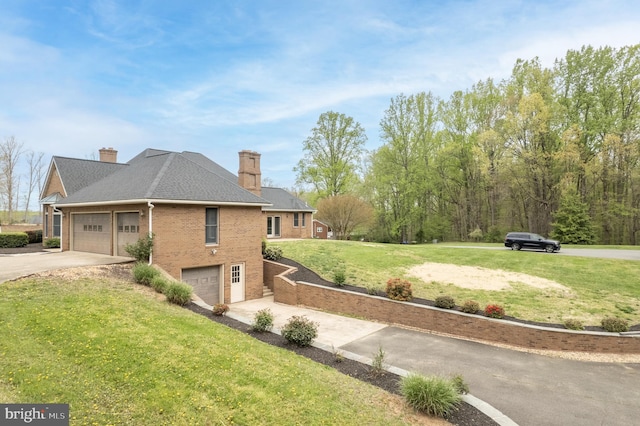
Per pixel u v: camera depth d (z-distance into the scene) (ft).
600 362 33.47
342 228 127.95
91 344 23.36
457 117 134.41
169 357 23.08
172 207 50.21
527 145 113.70
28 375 19.24
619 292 51.44
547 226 116.67
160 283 39.50
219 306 36.91
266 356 26.25
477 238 137.28
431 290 53.62
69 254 58.95
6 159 154.30
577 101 112.06
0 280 35.01
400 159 136.05
